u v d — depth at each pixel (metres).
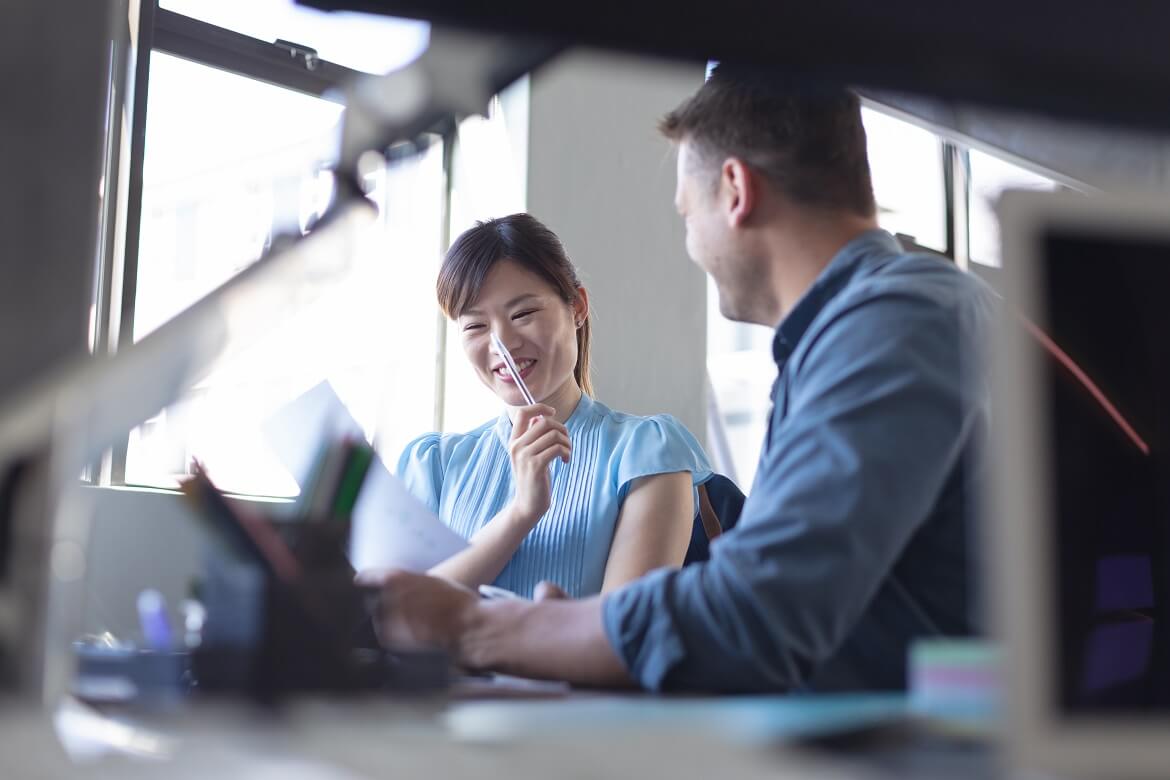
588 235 3.08
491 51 0.52
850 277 1.09
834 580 0.89
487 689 0.87
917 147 3.94
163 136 2.62
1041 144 0.96
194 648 0.77
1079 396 0.51
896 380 0.94
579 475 1.87
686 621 0.90
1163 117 0.61
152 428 0.68
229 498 0.83
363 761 0.48
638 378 3.13
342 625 0.75
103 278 2.39
